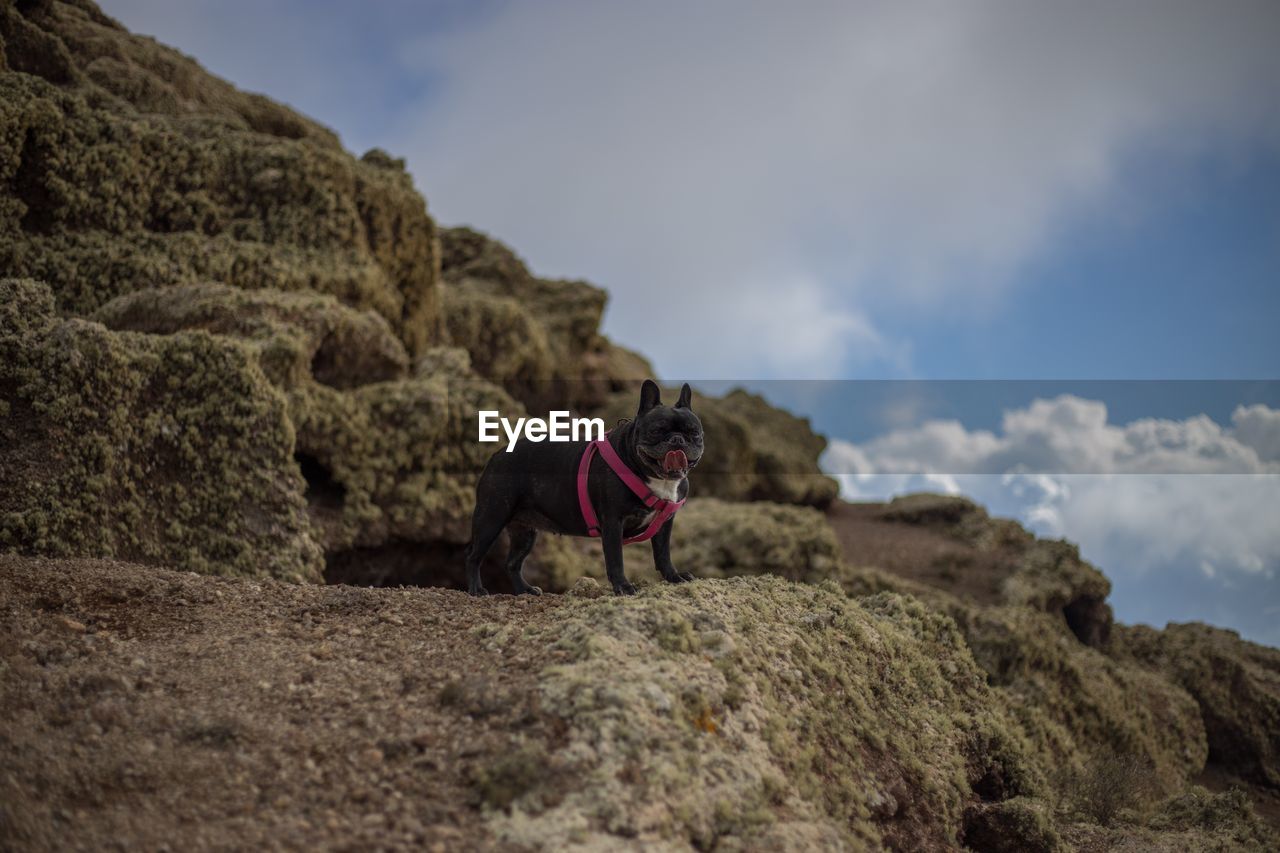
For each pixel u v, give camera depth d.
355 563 11.38
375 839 3.99
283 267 12.90
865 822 5.18
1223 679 14.50
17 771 4.16
